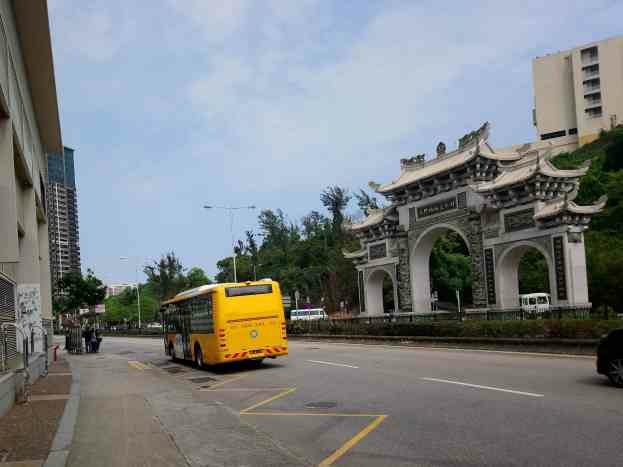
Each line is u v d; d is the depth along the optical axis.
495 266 33.34
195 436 9.54
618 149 73.06
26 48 24.41
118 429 10.29
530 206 31.22
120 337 77.88
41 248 35.91
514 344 22.06
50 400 13.98
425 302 39.94
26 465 7.67
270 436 9.58
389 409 11.09
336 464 7.65
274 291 21.06
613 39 95.69
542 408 10.05
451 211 36.97
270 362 22.83
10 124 17.17
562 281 29.12
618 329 11.81
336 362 20.77
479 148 34.28
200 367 22.73
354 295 69.19
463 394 12.02
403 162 42.06
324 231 88.44
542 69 102.50
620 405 9.89
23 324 19.56
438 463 7.35
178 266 90.69
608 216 54.09
